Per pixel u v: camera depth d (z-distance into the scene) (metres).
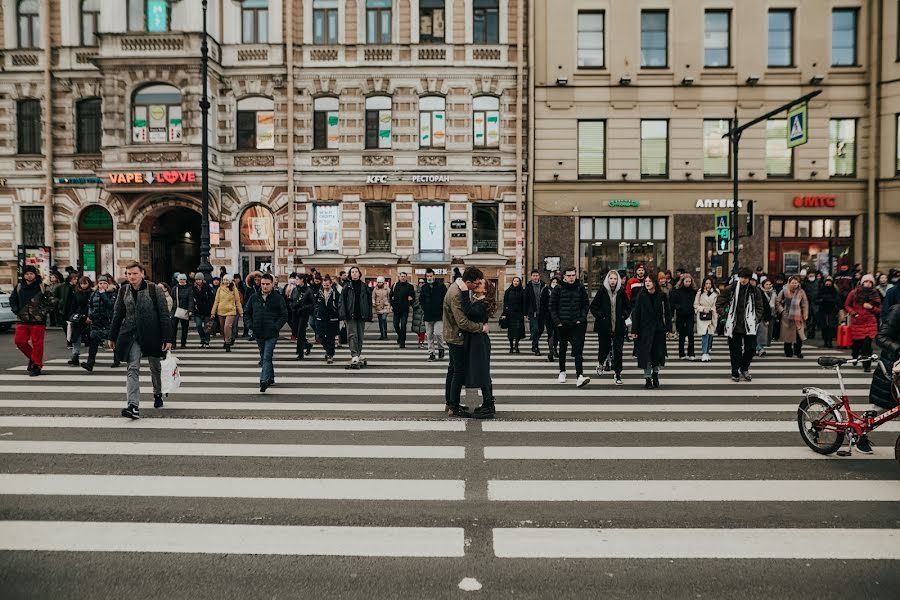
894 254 24.23
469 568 3.81
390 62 24.59
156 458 6.07
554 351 13.33
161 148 23.58
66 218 25.64
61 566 3.82
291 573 3.74
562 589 3.56
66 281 13.47
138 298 7.77
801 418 6.53
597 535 4.29
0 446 6.47
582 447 6.50
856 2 24.22
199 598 3.45
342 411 8.23
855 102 24.39
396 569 3.79
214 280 20.08
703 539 4.23
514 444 6.62
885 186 24.11
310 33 24.75
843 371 11.81
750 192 24.56
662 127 24.81
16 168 25.86
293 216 24.78
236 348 15.66
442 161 24.77
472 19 24.70
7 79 25.67
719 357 14.11
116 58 23.41
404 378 10.95
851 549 4.08
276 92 24.86
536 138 24.80
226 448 6.43
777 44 24.61
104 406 8.50
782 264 24.75
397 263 24.94
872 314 11.94
